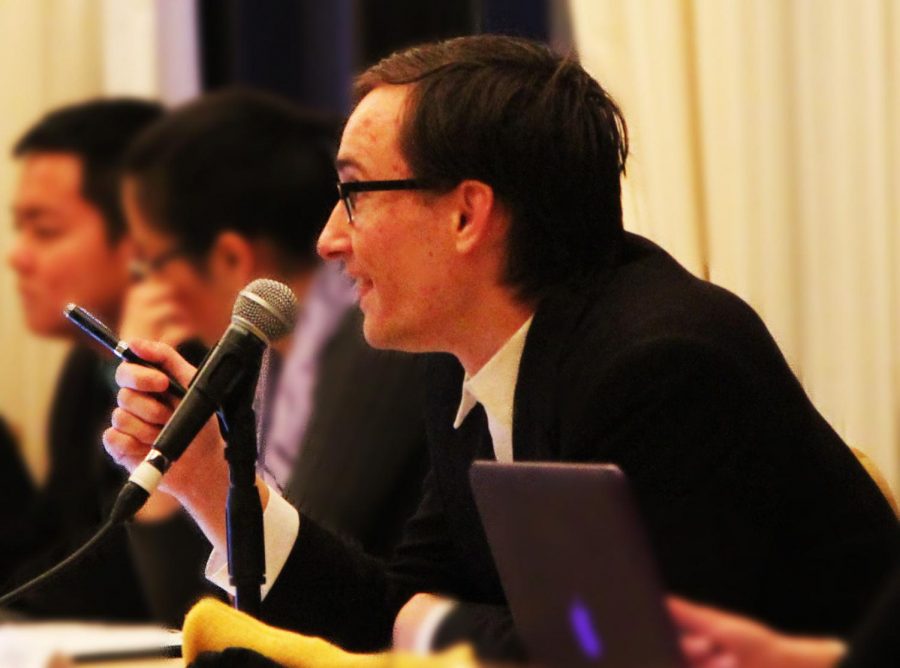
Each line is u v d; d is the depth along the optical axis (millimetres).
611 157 7078
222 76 16531
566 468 4930
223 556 7695
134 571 10805
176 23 16562
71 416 13312
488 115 6852
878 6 11188
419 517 8281
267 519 7941
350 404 9719
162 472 6117
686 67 11750
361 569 8141
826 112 11367
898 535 6828
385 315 7031
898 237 11258
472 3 14172
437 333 7062
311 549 8023
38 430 16625
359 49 14734
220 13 16516
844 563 6648
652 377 6398
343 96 15727
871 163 11234
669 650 4719
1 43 16719
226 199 10812
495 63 7000
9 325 16641
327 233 7121
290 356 10531
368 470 9625
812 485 6633
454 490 7707
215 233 10828
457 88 6910
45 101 16766
